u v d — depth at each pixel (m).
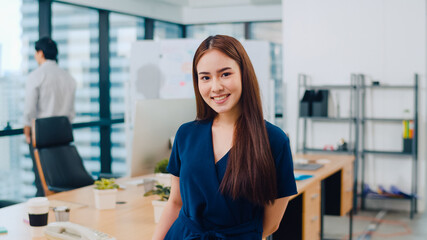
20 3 5.23
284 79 6.24
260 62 5.51
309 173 3.52
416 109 5.50
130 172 2.79
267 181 1.37
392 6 5.67
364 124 5.88
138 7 6.77
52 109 4.80
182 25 7.90
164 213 1.64
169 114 2.92
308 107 5.90
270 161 1.38
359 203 5.98
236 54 1.38
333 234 4.84
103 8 6.18
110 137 6.54
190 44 5.81
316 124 6.14
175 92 5.88
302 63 6.14
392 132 5.79
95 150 6.43
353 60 5.89
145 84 5.95
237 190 1.36
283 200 1.45
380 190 5.74
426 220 5.37
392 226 5.15
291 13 6.16
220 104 1.39
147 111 2.78
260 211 1.45
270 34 7.45
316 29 6.05
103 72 6.43
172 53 5.86
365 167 5.92
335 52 5.97
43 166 3.56
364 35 5.82
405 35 5.64
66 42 5.90
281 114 7.12
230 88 1.37
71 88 4.98
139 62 5.95
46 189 3.53
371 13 5.77
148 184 2.90
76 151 3.84
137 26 7.07
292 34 6.17
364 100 5.84
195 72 1.48
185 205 1.50
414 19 5.59
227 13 7.56
